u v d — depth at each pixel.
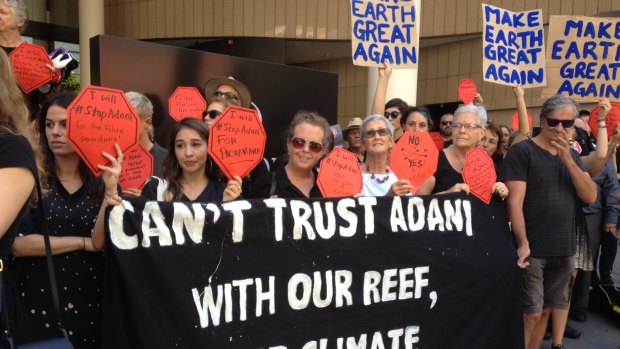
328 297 2.39
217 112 3.40
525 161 3.17
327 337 2.39
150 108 3.10
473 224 2.84
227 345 2.13
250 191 2.93
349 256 2.44
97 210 2.12
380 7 3.84
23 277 1.96
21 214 1.60
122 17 13.84
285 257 2.29
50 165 2.06
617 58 4.09
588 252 3.39
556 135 3.06
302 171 2.83
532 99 10.43
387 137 3.15
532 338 3.46
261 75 5.18
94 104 1.87
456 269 2.75
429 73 12.79
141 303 1.94
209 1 12.80
